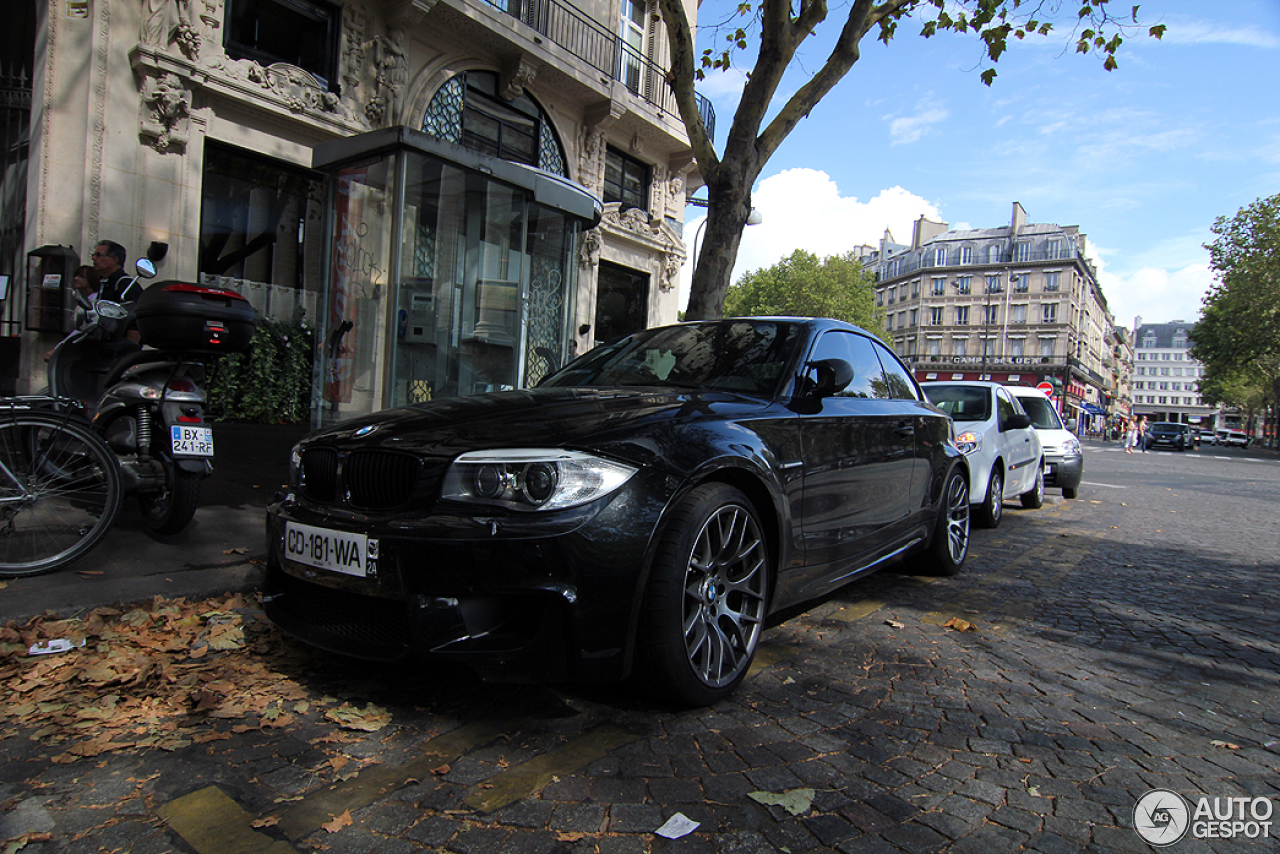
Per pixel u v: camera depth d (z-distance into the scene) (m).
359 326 6.68
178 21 7.88
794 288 62.66
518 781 1.91
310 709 2.30
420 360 6.74
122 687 2.38
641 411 2.49
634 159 15.28
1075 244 66.38
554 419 2.37
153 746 2.04
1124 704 2.65
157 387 3.68
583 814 1.77
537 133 12.89
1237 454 38.62
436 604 2.05
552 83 12.73
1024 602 4.05
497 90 12.08
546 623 2.06
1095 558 5.57
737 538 2.53
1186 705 2.67
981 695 2.66
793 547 2.82
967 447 6.43
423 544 2.07
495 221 7.41
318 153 6.83
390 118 10.30
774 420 2.84
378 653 2.18
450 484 2.16
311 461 2.54
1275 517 9.16
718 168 6.38
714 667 2.43
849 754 2.14
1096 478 15.12
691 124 6.43
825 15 6.12
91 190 7.51
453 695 2.42
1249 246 39.03
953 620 3.53
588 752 2.08
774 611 2.77
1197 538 6.91
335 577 2.26
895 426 3.78
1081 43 6.54
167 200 8.06
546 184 7.71
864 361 3.90
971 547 5.80
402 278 6.47
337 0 9.55
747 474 2.57
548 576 2.03
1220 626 3.77
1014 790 1.98
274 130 8.99
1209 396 69.12
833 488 3.12
